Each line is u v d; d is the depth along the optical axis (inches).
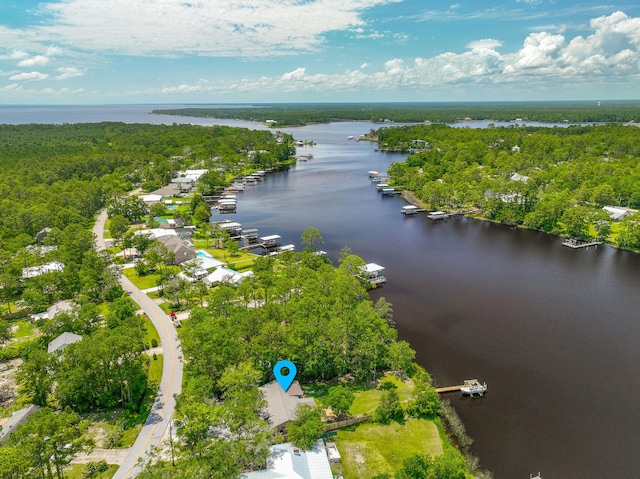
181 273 5319.9
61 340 3467.0
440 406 3073.3
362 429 2842.0
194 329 3193.9
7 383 3289.9
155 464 2359.7
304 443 2479.1
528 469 2628.0
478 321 4350.4
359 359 3353.8
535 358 3727.9
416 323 4315.9
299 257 5659.5
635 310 4562.0
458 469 2245.3
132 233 6451.8
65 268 4753.9
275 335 3233.3
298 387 3046.3
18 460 2028.8
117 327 3326.8
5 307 4512.8
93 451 2588.6
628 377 3479.3
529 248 6569.9
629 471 2620.6
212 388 2915.8
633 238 6343.5
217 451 2301.9
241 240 7066.9
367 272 5157.5
